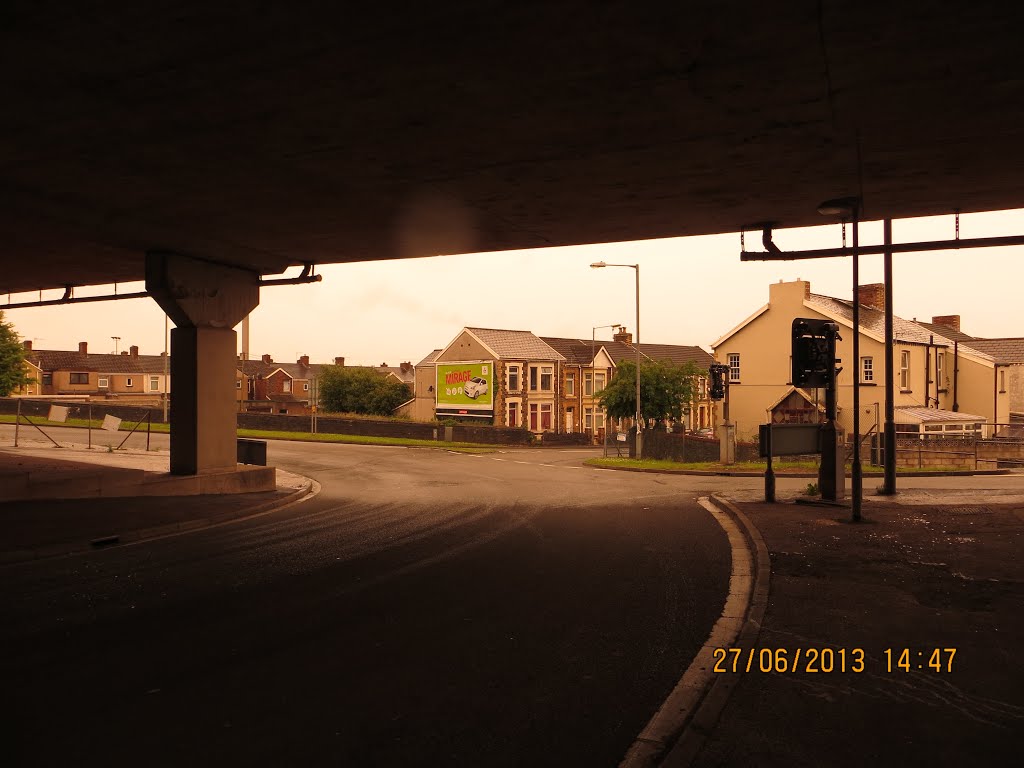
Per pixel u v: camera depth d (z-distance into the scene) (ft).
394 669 18.75
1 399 152.46
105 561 32.37
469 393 175.01
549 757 13.94
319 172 33.45
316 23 20.15
